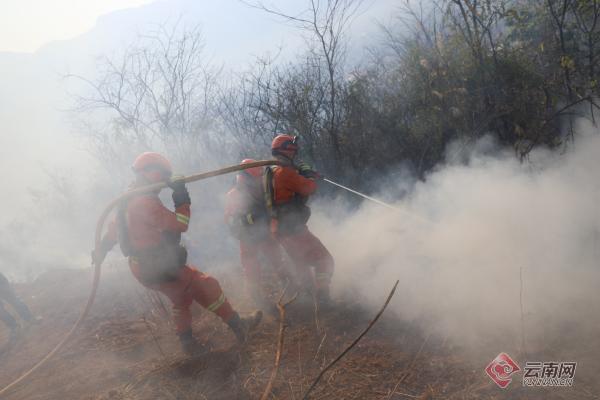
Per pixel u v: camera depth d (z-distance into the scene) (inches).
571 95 209.3
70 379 144.7
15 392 143.0
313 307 166.7
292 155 159.3
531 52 227.5
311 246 163.2
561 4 218.5
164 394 129.6
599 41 214.4
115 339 164.4
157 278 137.0
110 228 142.2
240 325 148.3
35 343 174.2
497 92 220.7
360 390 121.3
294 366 134.1
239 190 167.0
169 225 134.0
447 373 123.3
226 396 125.8
